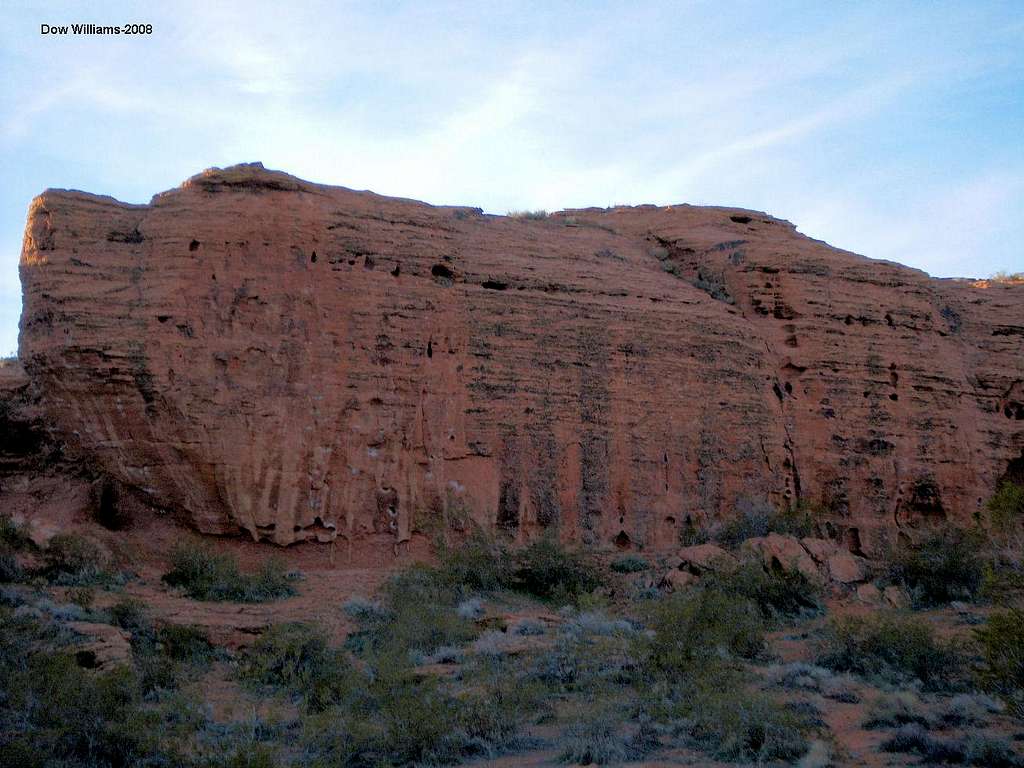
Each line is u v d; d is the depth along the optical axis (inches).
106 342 946.7
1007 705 652.1
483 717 636.7
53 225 986.1
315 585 941.8
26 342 981.8
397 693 645.9
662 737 617.9
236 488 956.0
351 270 1059.3
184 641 783.1
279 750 595.5
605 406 1131.3
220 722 649.0
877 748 589.0
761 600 975.0
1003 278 1831.9
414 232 1109.7
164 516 956.6
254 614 853.2
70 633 717.3
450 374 1075.9
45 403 970.1
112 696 613.3
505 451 1080.8
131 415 946.7
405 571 959.6
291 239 1034.7
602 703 662.5
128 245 1007.6
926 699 708.0
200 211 1017.5
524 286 1143.6
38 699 583.2
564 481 1096.8
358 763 595.5
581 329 1143.0
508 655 792.3
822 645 848.9
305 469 991.0
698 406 1176.2
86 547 887.7
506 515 1068.5
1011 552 1090.7
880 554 1168.2
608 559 1072.8
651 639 773.3
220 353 973.2
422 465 1045.8
